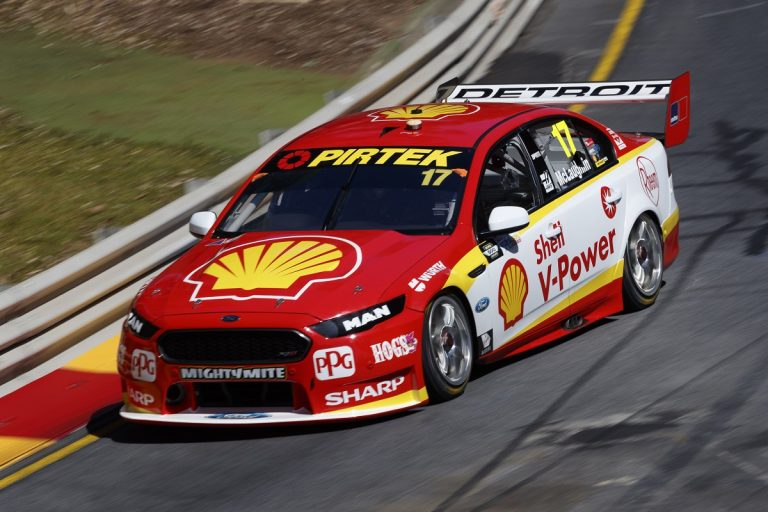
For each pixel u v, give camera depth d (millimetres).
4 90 61281
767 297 31266
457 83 37906
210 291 25484
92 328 34094
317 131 31750
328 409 24375
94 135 53469
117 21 73000
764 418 22969
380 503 20969
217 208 40469
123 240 35938
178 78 62312
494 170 28953
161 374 25031
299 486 22188
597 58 62562
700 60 60219
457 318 26406
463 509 20266
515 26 69625
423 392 25391
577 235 30031
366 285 25094
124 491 23109
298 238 27172
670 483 20406
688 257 35906
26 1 76938
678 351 27891
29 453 26406
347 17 71750
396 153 29281
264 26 70812
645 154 33625
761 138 47719
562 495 20359
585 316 30703
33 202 45719
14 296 32219
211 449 24797
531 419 24422
